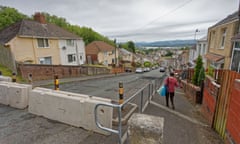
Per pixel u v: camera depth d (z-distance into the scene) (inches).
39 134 134.7
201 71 303.3
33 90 179.0
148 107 225.8
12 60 547.2
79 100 145.0
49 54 805.2
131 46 3486.7
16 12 1256.8
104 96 307.9
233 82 115.3
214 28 551.2
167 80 224.8
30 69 504.7
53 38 813.9
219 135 140.2
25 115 175.2
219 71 173.2
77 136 133.1
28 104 200.5
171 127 156.6
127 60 2317.9
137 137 74.9
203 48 756.6
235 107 105.0
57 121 160.2
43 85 420.8
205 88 199.5
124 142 124.2
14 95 199.3
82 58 1085.1
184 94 365.4
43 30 799.1
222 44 489.4
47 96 163.6
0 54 669.3
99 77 759.7
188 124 166.1
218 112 145.3
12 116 172.4
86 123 143.6
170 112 207.0
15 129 142.8
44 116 169.6
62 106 154.8
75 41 997.2
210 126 161.2
